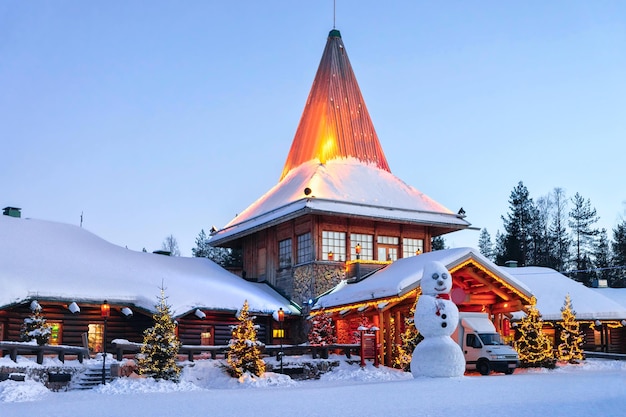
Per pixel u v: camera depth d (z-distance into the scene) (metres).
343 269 41.50
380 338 33.97
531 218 85.31
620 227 85.50
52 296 31.16
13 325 31.02
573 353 39.31
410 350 32.88
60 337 32.59
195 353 31.83
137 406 18.27
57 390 26.30
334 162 47.28
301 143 49.56
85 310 33.34
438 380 24.98
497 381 24.20
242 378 28.59
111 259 37.75
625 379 25.05
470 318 33.19
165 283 36.34
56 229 39.19
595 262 85.69
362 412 15.28
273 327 40.62
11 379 24.30
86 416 15.84
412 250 44.44
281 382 29.12
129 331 34.50
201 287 37.66
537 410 15.02
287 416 14.82
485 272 34.41
